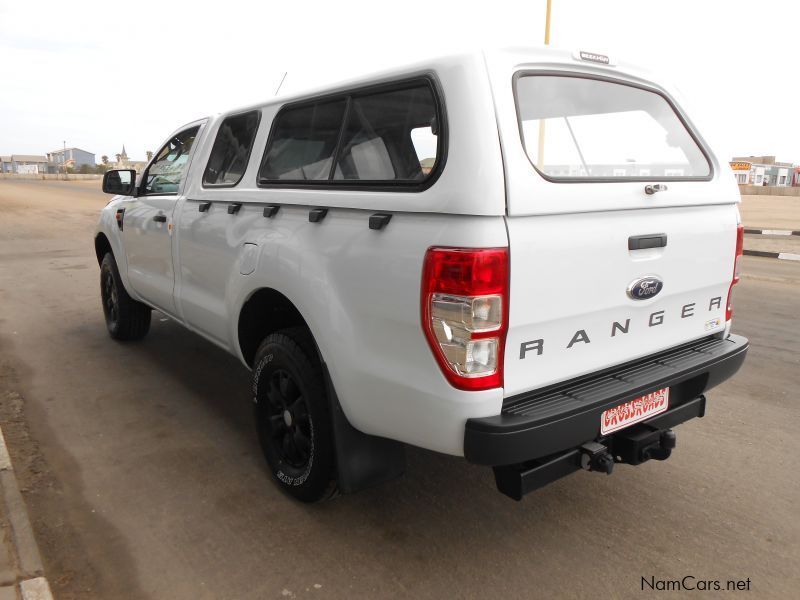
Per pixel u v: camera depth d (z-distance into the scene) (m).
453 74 2.13
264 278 2.83
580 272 2.24
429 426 2.17
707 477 3.21
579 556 2.56
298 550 2.59
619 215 2.37
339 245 2.45
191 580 2.40
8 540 2.44
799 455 3.45
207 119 3.77
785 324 6.28
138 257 4.51
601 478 3.20
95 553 2.55
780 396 4.29
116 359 4.96
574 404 2.20
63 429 3.70
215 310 3.43
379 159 2.38
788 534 2.72
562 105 2.36
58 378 4.53
